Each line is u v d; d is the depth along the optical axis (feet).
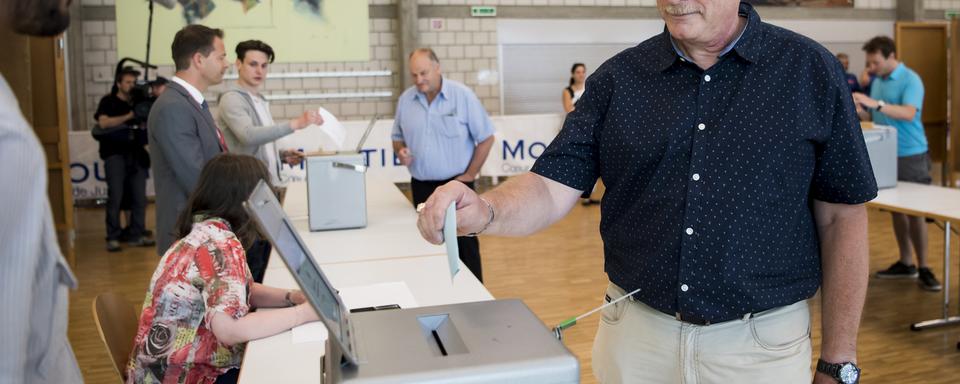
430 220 3.71
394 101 31.86
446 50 32.35
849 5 35.63
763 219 4.44
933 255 17.58
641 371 4.85
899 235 15.51
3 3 2.97
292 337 5.77
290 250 2.85
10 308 2.72
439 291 7.07
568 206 5.09
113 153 19.67
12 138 2.72
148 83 20.43
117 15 28.63
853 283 4.51
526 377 2.76
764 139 4.40
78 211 25.75
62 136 17.60
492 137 13.53
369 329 3.11
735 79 4.46
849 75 30.14
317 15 30.22
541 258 18.29
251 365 5.25
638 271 4.76
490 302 3.49
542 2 33.01
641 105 4.70
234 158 6.68
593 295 14.92
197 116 10.17
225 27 29.50
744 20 4.58
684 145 4.52
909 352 11.46
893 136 14.25
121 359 6.45
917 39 29.68
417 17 31.32
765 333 4.53
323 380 3.02
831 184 4.46
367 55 30.86
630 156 4.71
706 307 4.53
